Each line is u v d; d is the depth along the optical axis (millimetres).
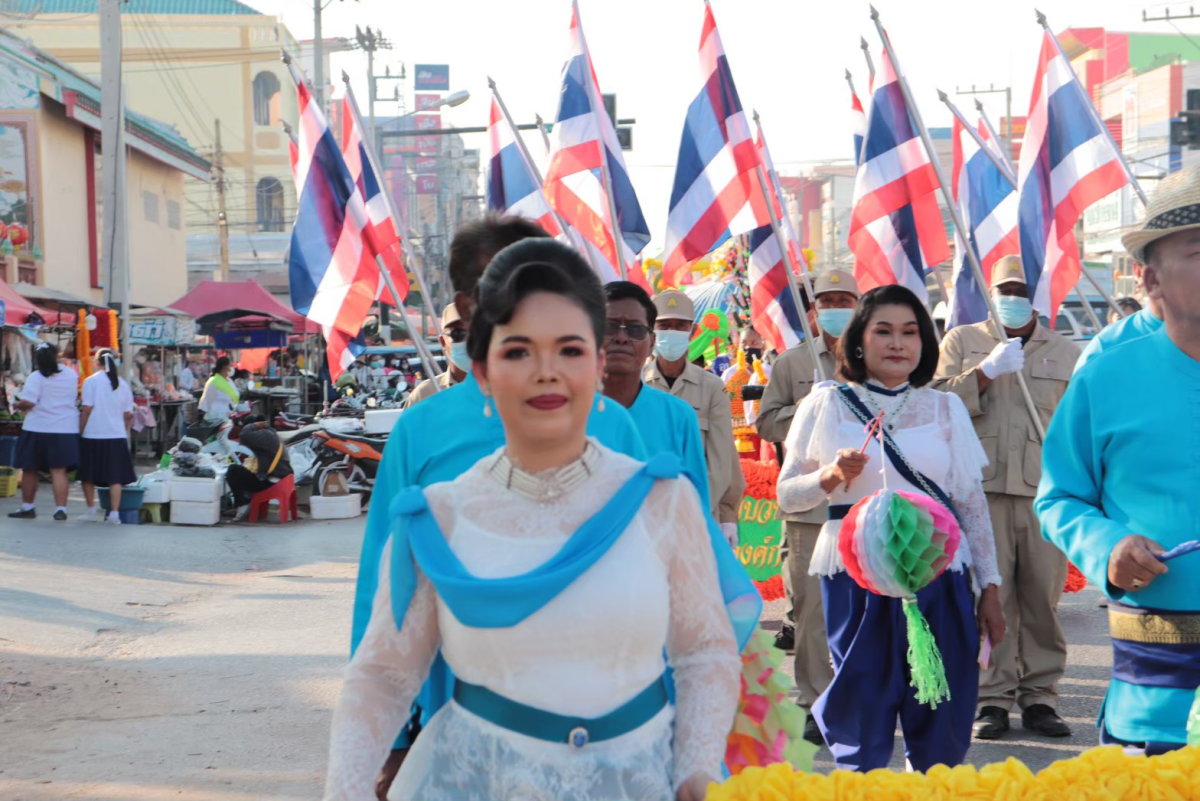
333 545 12016
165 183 36438
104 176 19500
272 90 66938
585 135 8398
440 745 2264
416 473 2920
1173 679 2914
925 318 4543
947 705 4207
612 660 2148
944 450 4410
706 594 2258
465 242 2982
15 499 15477
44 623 8062
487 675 2174
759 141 11406
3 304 16375
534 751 2150
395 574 2248
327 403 25422
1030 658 5949
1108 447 3061
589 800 2131
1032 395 6328
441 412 2957
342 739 2199
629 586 2139
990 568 4355
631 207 8547
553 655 2129
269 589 9539
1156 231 2953
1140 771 2324
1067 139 7418
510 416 2156
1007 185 9508
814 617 5922
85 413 12992
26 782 5105
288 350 34156
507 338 2129
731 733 2537
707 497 2684
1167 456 2959
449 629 2197
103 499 13469
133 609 8656
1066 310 20125
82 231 30062
